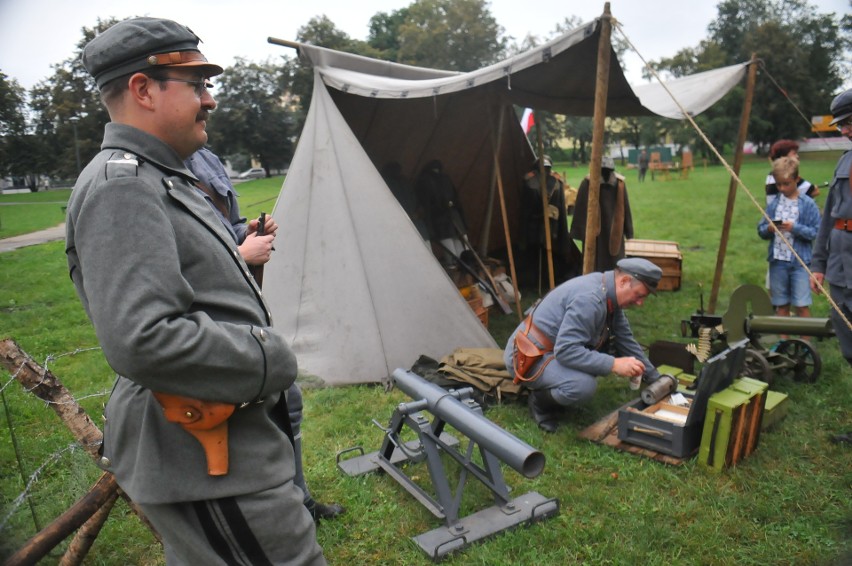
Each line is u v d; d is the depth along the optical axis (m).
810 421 3.80
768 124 29.98
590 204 4.17
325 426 3.90
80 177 1.32
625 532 2.75
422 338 4.73
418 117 6.57
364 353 4.62
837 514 2.79
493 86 5.48
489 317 6.40
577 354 3.59
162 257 1.21
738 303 4.41
